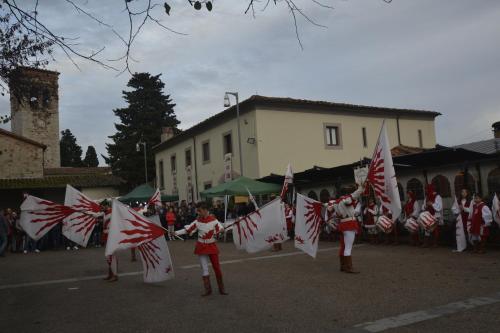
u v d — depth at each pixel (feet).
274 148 83.56
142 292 29.96
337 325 19.85
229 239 69.62
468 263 34.17
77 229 36.63
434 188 45.75
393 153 81.10
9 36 27.32
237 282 31.53
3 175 107.24
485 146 53.11
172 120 154.92
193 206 80.12
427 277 29.32
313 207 34.22
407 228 47.14
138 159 145.89
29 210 32.63
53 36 18.39
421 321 19.67
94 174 131.75
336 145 91.45
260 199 74.49
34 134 134.92
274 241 31.24
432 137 106.52
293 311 22.59
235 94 77.92
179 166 117.29
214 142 98.53
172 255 51.70
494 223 42.52
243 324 20.84
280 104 85.25
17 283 36.47
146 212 45.62
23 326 22.61
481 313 20.30
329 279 30.55
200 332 20.02
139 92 154.71
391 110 98.58
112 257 35.47
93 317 23.79
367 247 49.01
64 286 33.96
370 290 26.37
